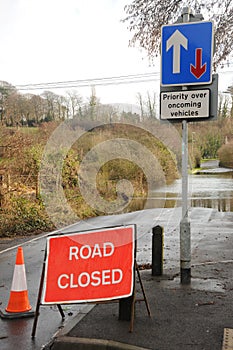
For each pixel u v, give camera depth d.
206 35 6.14
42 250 9.72
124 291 4.63
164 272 7.25
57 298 4.71
